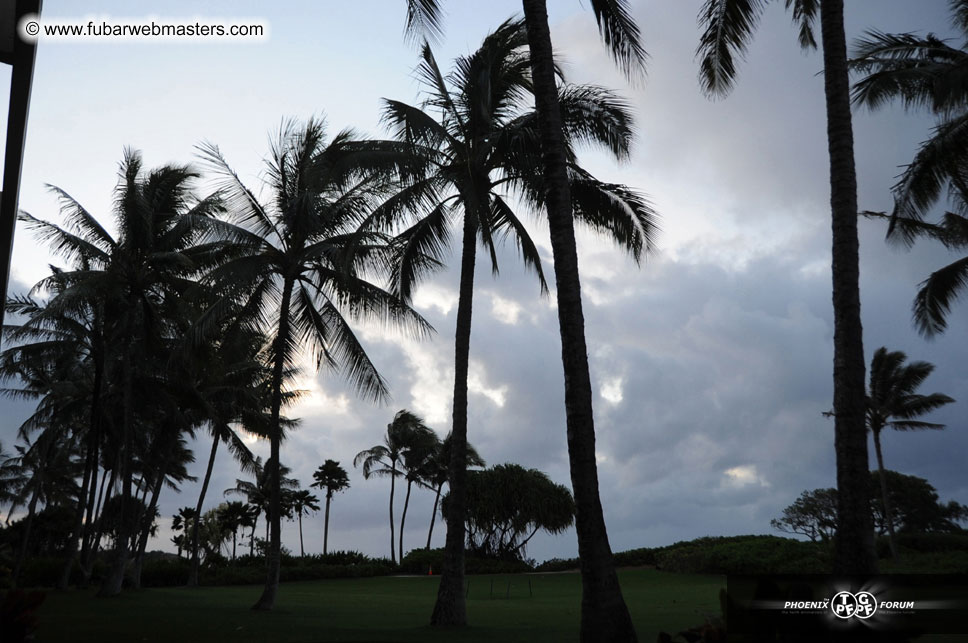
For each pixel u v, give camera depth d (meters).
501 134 17.34
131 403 34.19
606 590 10.95
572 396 11.65
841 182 11.75
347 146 20.55
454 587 18.30
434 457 70.38
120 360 36.09
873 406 47.56
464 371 19.81
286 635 15.84
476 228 20.06
